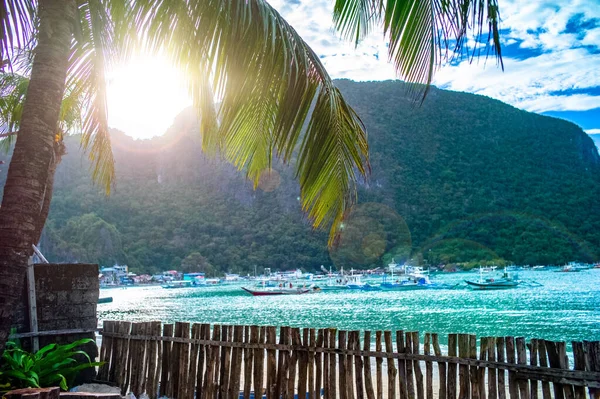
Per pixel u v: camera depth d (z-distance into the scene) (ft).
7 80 23.56
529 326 101.04
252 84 13.51
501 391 13.19
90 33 16.96
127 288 435.53
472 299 186.29
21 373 16.56
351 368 15.56
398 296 219.82
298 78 13.83
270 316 135.85
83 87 18.69
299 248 516.73
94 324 21.81
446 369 14.11
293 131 14.20
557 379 12.37
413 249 476.13
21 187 9.96
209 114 16.37
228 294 298.35
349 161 15.47
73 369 18.65
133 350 20.39
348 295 237.66
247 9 13.00
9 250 9.68
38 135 10.32
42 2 11.38
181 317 138.92
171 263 514.27
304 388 16.10
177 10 13.55
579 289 223.10
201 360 18.40
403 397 14.56
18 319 19.71
